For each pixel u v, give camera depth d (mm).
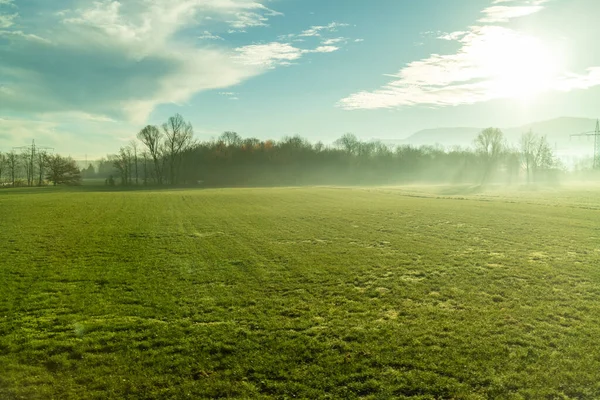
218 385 8758
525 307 13172
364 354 10070
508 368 9375
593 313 12531
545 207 42531
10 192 76812
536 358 9797
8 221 32500
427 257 20422
